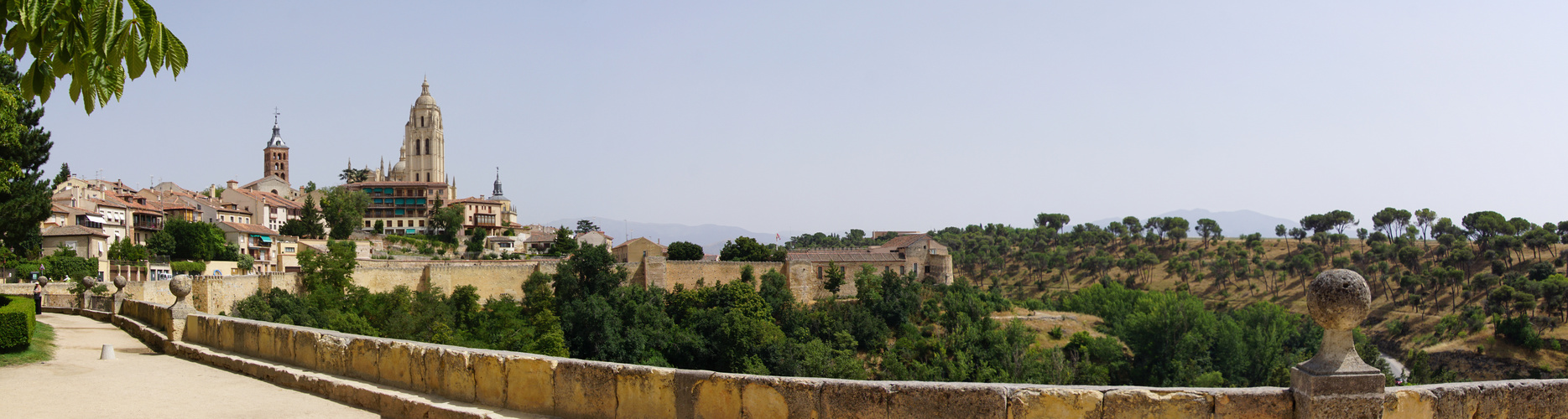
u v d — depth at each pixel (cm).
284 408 1430
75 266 7481
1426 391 1008
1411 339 13288
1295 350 10156
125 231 10344
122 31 838
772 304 10050
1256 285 18188
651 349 8494
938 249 13112
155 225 11056
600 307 8619
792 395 1094
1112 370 9262
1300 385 955
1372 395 938
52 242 8219
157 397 1515
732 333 8400
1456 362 11656
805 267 11519
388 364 1534
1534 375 10862
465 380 1401
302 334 1741
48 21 866
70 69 895
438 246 14550
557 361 1298
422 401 1370
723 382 1141
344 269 8756
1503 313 12556
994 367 8562
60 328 2931
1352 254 19062
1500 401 1047
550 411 1295
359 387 1484
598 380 1247
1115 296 12044
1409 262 16925
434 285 9600
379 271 9312
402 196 16962
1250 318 10581
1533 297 12500
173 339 2173
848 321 9706
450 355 1424
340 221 14762
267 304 6994
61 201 10000
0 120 3073
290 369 1703
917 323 10369
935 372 8444
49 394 1532
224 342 2028
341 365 1636
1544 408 1068
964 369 8412
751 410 1119
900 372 8400
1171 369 9112
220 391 1584
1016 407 994
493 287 10000
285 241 12162
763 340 8375
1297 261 18325
